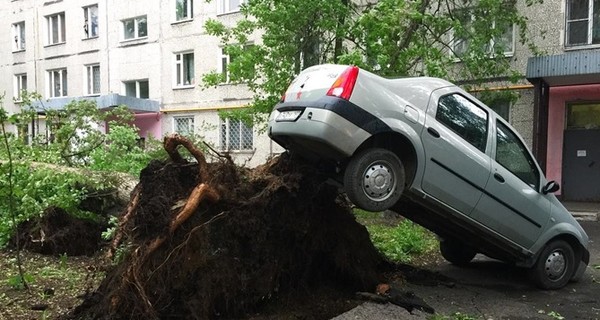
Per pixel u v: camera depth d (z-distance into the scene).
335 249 4.98
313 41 10.88
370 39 9.50
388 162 4.70
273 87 10.45
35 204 6.11
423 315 4.81
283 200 4.49
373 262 5.42
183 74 23.20
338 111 4.46
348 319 4.46
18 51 29.50
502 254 6.07
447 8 12.27
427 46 10.55
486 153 5.50
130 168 8.59
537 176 6.01
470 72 12.36
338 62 9.35
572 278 6.58
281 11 10.16
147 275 3.85
